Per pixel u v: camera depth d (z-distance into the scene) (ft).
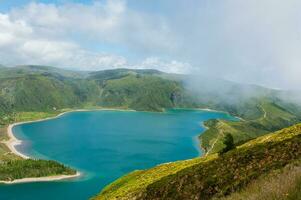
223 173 195.83
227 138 268.82
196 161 309.01
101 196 351.46
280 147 195.31
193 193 194.39
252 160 194.90
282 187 70.23
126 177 369.30
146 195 238.48
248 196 79.25
